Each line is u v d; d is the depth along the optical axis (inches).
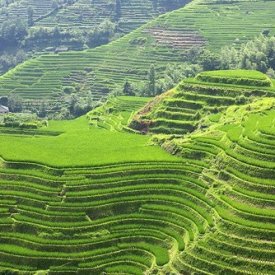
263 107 5172.2
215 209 3951.8
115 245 3907.5
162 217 4047.7
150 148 4840.1
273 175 4045.3
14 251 3880.4
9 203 4217.5
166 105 5974.4
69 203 4168.3
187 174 4352.9
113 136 5270.7
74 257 3806.6
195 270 3563.0
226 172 4197.8
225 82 6033.5
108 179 4338.1
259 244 3585.1
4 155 4662.9
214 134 4763.8
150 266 3745.1
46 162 4522.6
